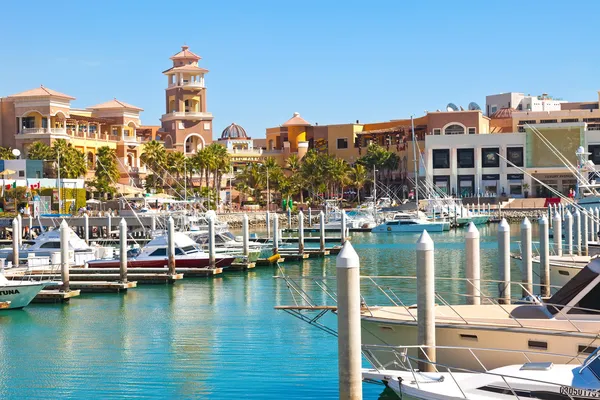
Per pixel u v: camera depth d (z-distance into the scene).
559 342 18.78
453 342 19.92
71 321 33.59
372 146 143.25
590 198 58.59
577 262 32.38
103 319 34.00
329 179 131.00
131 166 123.06
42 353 27.75
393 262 57.06
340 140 153.50
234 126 172.88
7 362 26.55
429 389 17.23
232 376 24.03
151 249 50.09
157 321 33.28
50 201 92.31
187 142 135.38
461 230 94.00
